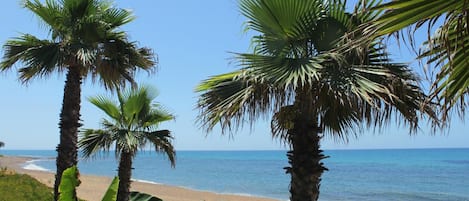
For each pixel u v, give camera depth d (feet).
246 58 18.31
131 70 37.78
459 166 254.88
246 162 342.03
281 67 17.84
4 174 63.36
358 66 17.38
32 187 56.80
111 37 36.58
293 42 19.48
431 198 116.16
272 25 18.98
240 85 19.11
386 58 17.97
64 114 34.65
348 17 18.22
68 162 34.32
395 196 120.47
